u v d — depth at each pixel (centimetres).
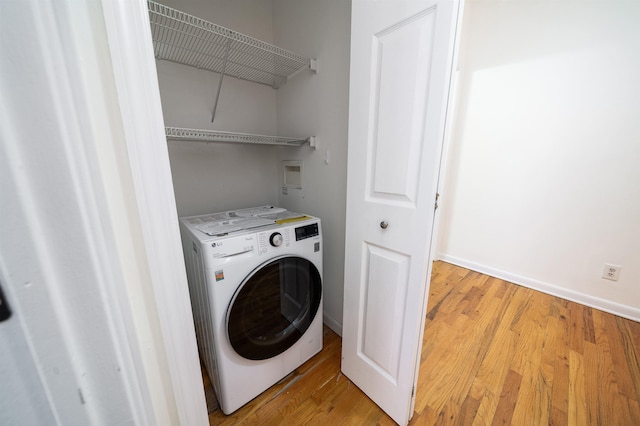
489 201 235
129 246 45
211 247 94
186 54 137
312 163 162
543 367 134
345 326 125
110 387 31
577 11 172
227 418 110
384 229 97
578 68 176
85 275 28
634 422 105
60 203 25
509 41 204
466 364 137
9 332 22
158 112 45
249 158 183
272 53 138
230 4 154
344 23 126
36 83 23
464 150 243
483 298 202
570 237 195
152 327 50
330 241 157
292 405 116
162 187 47
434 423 106
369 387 117
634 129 162
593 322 171
